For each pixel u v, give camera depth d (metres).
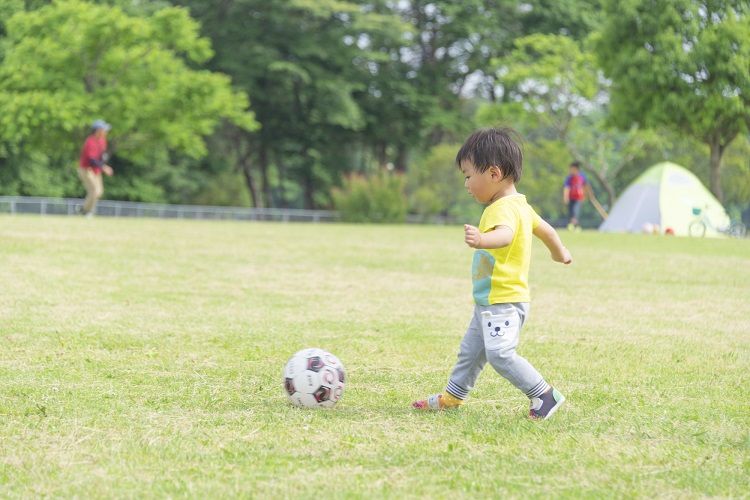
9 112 41.69
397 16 57.03
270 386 5.72
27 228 20.42
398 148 63.16
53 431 4.43
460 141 62.97
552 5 58.12
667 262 16.56
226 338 7.46
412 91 58.47
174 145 46.34
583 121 58.69
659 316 9.44
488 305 4.93
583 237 24.95
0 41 47.25
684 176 36.12
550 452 4.18
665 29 38.19
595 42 40.81
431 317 9.01
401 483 3.65
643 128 40.31
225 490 3.52
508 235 4.78
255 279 12.01
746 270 15.18
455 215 63.72
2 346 6.78
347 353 6.94
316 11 53.09
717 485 3.71
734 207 68.69
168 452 4.06
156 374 5.98
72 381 5.67
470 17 58.09
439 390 5.71
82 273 11.84
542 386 4.90
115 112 43.72
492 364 4.92
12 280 10.73
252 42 55.41
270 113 59.06
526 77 49.50
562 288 11.89
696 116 37.72
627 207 35.81
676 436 4.56
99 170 28.14
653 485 3.71
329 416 4.89
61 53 43.06
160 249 16.14
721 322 9.09
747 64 36.75
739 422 4.89
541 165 59.97
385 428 4.62
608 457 4.12
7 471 3.74
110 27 43.09
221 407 5.07
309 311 9.23
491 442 4.36
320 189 65.56
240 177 65.06
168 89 45.16
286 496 3.46
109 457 3.97
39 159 50.47
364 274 13.10
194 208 48.56
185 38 45.31
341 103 55.19
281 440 4.32
